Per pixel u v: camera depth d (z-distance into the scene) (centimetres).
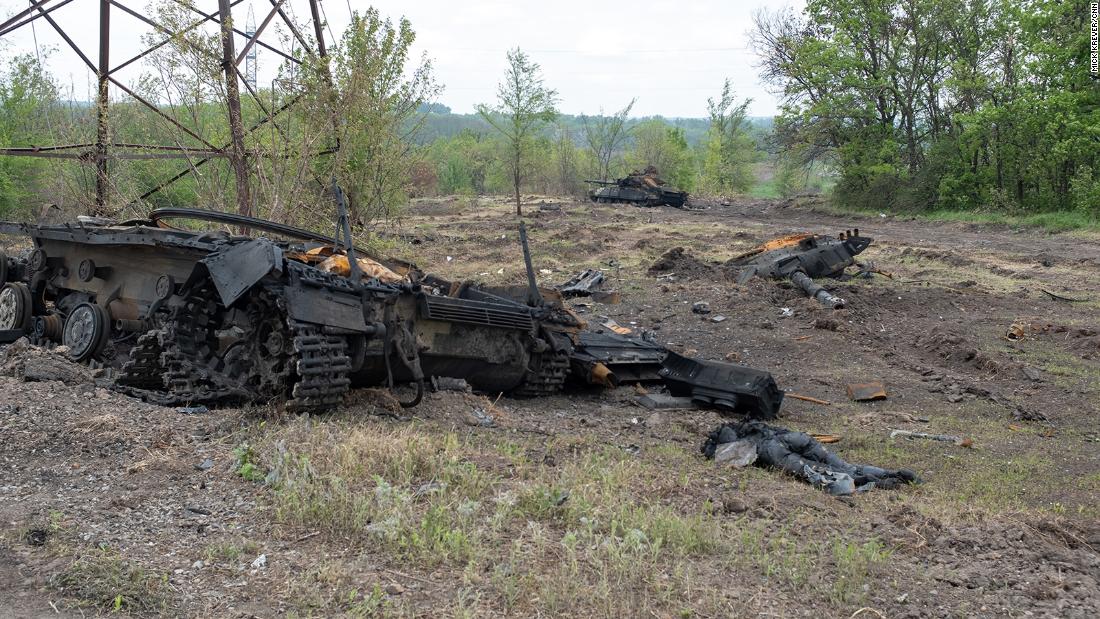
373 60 1784
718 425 931
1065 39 3916
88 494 600
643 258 2559
